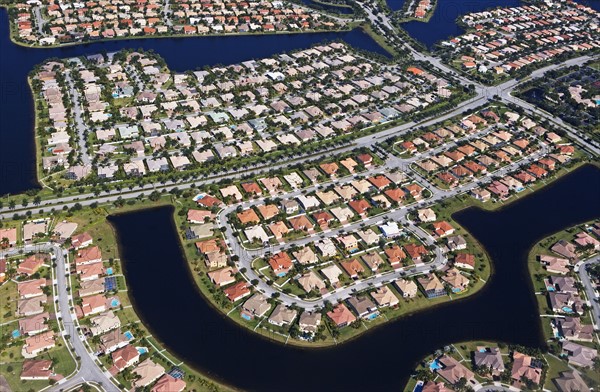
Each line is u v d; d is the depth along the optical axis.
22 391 180.12
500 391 187.62
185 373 190.38
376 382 191.25
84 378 185.62
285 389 187.88
